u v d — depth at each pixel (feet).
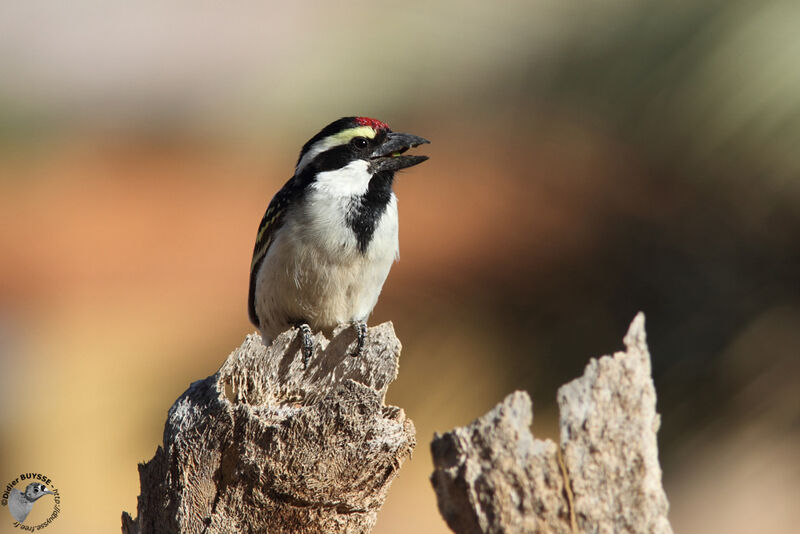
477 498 15.93
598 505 15.83
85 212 105.81
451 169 52.11
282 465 19.12
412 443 20.06
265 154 84.23
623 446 16.05
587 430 16.15
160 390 52.11
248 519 19.48
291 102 52.70
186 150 119.24
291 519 19.62
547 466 15.88
